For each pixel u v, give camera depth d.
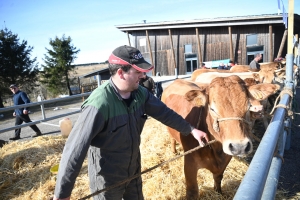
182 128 2.28
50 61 30.80
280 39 16.64
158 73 18.59
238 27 17.03
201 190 3.28
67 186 1.54
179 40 18.73
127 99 1.86
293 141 4.91
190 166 2.78
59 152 5.06
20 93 6.95
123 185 1.99
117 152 1.84
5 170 4.39
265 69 6.89
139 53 1.72
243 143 2.07
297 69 9.54
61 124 6.13
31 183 4.01
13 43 23.09
